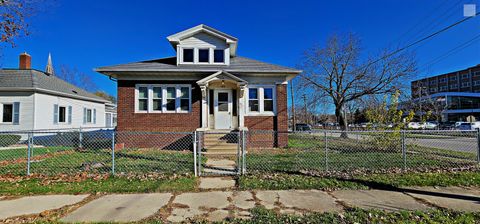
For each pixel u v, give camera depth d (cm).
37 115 1598
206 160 896
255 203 466
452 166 759
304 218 395
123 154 1015
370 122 1202
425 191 535
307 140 1672
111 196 507
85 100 2128
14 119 1568
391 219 390
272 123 1304
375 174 670
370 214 407
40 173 681
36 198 495
